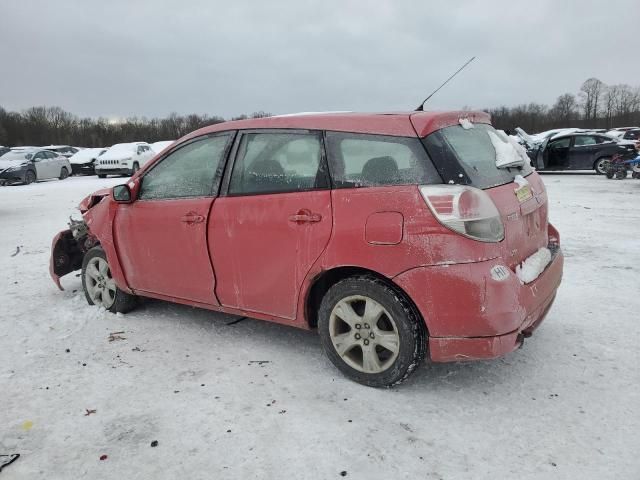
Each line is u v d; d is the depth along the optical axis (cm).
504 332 276
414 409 291
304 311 331
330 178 313
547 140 1888
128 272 426
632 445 255
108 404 304
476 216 272
